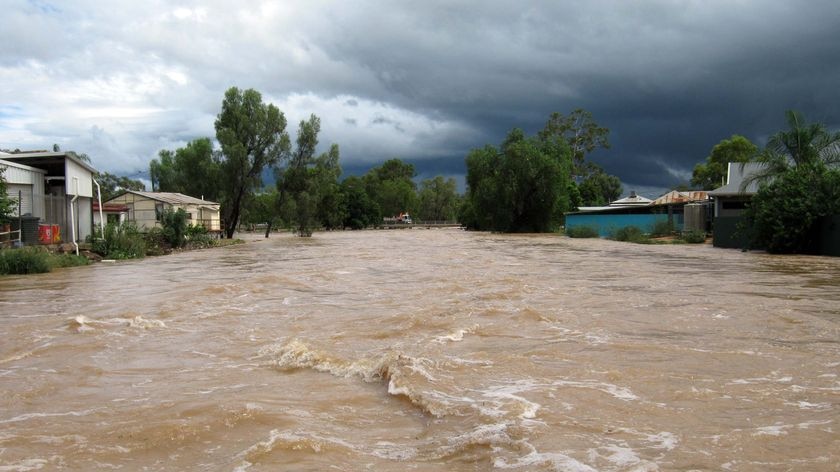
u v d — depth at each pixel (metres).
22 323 10.20
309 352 7.53
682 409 5.21
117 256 27.02
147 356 7.76
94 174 31.53
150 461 4.27
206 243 39.31
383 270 19.66
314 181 58.44
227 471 4.04
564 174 67.62
